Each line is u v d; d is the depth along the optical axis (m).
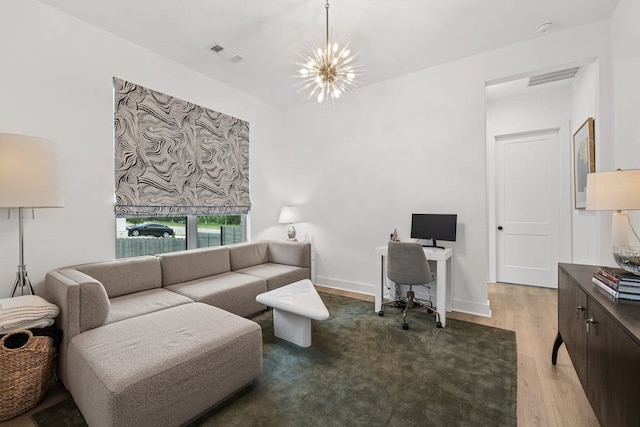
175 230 3.39
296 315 2.42
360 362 2.14
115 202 2.71
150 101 2.95
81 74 2.49
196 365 1.52
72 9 2.35
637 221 1.93
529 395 1.75
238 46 2.90
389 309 3.29
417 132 3.48
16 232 2.17
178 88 3.23
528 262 4.19
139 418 1.30
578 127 3.55
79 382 1.52
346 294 3.91
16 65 2.16
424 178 3.44
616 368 1.11
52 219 2.34
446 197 3.30
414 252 2.75
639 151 2.06
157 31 2.65
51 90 2.33
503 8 2.35
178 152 3.21
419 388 1.83
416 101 3.47
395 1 2.25
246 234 4.22
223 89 3.75
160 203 3.05
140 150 2.88
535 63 2.79
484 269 3.09
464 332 2.65
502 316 3.05
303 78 3.57
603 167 2.49
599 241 2.52
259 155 4.30
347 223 4.09
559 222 3.98
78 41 2.47
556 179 4.00
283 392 1.79
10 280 2.14
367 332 2.66
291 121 4.64
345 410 1.63
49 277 2.08
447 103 3.27
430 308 3.07
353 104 3.98
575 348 1.65
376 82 3.76
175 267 2.87
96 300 1.81
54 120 2.34
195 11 2.37
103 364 1.39
